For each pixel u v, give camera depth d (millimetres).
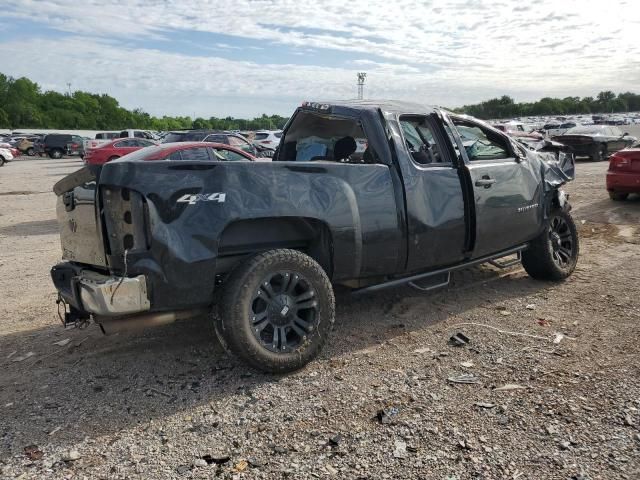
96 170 3586
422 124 5016
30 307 5770
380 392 3617
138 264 3494
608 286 5754
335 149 5602
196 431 3227
